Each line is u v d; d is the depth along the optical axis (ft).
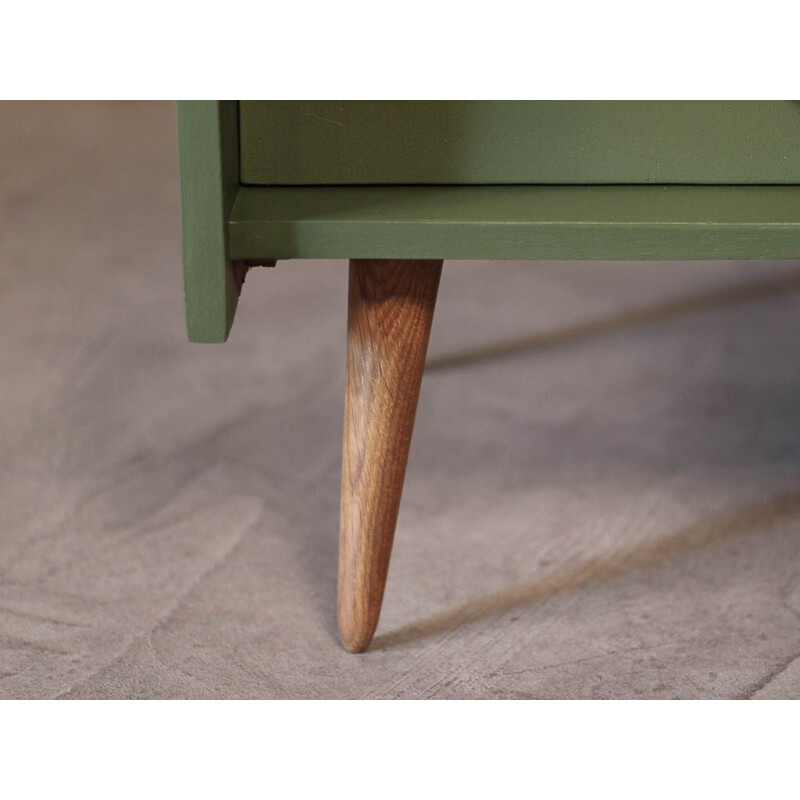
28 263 4.54
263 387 3.58
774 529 2.77
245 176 1.89
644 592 2.52
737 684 2.21
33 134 6.26
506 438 3.26
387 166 1.89
